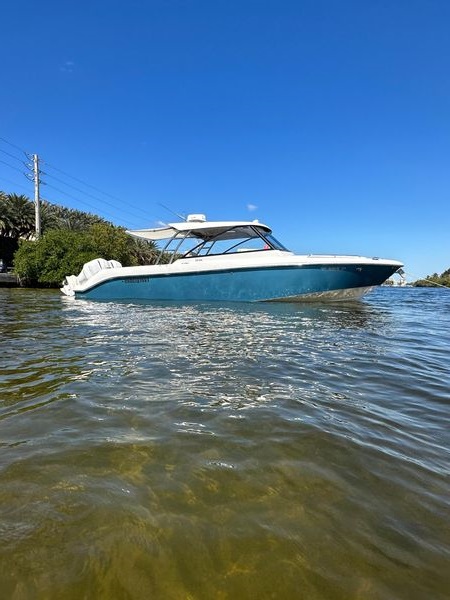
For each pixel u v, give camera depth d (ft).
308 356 14.24
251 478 5.89
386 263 33.17
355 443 7.18
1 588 3.85
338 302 36.14
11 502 5.12
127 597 3.84
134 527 4.74
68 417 8.05
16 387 10.03
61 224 132.46
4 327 20.67
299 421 8.09
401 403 9.55
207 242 39.34
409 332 21.44
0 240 132.77
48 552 4.31
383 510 5.26
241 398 9.43
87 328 20.42
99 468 6.03
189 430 7.50
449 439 7.57
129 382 10.54
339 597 3.92
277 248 36.47
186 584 4.02
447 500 5.53
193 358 13.52
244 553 4.43
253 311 29.32
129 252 124.16
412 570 4.27
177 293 37.19
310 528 4.86
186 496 5.40
